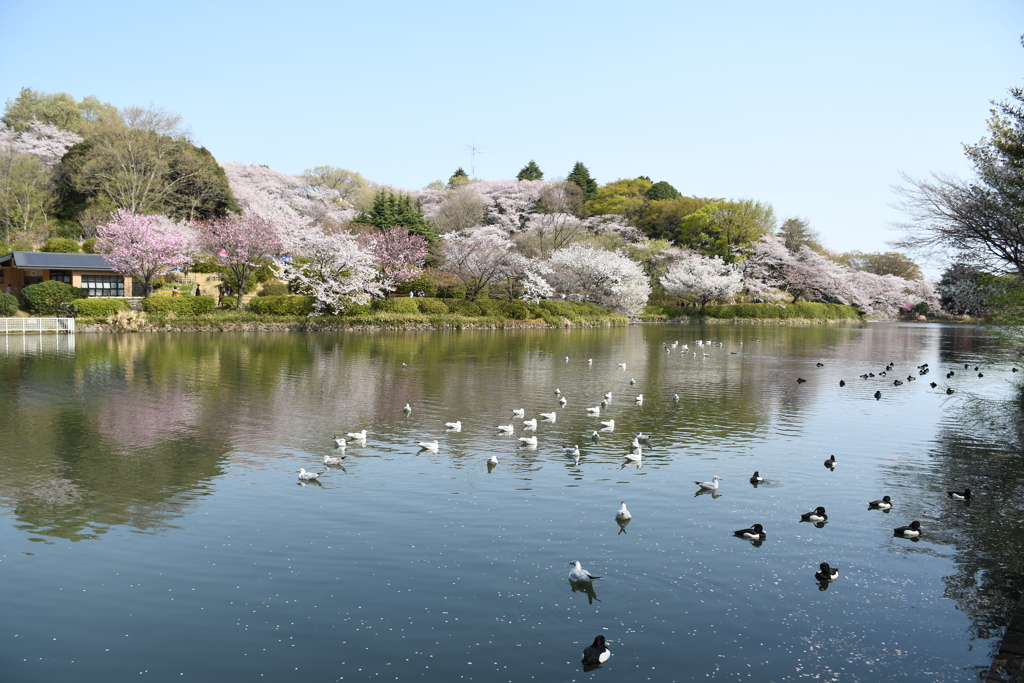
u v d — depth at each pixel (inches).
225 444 753.6
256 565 453.7
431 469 669.3
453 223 3730.3
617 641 371.6
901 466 708.0
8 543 483.5
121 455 705.0
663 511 562.9
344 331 2293.3
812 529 530.3
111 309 2135.8
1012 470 695.7
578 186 4552.2
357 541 493.7
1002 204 1058.1
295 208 3902.6
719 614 402.0
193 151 3201.3
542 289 2888.8
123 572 442.0
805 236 4402.1
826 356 1867.6
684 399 1093.8
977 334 3048.7
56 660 348.2
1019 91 1022.4
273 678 334.6
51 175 2999.5
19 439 767.7
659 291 4020.7
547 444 778.2
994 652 367.6
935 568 466.3
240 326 2214.6
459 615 395.5
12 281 2390.5
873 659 359.6
